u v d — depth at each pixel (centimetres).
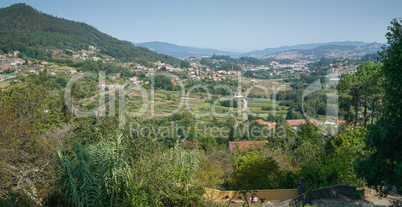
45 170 734
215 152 1902
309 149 1814
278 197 948
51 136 925
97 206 586
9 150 730
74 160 634
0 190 632
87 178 582
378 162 754
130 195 613
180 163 778
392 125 716
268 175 1138
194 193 745
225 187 1211
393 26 744
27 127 895
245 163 1190
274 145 2709
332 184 1027
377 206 814
